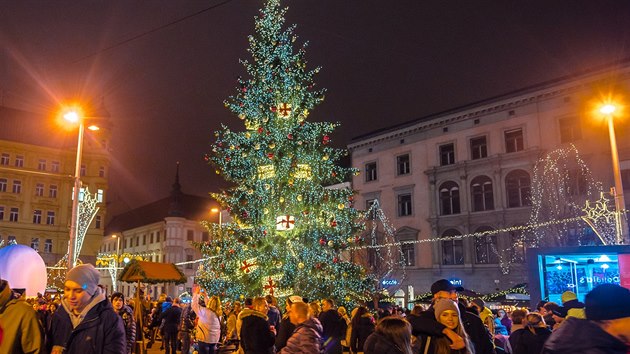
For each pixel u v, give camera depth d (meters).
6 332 4.57
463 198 39.72
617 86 33.28
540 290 14.93
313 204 19.36
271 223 19.59
